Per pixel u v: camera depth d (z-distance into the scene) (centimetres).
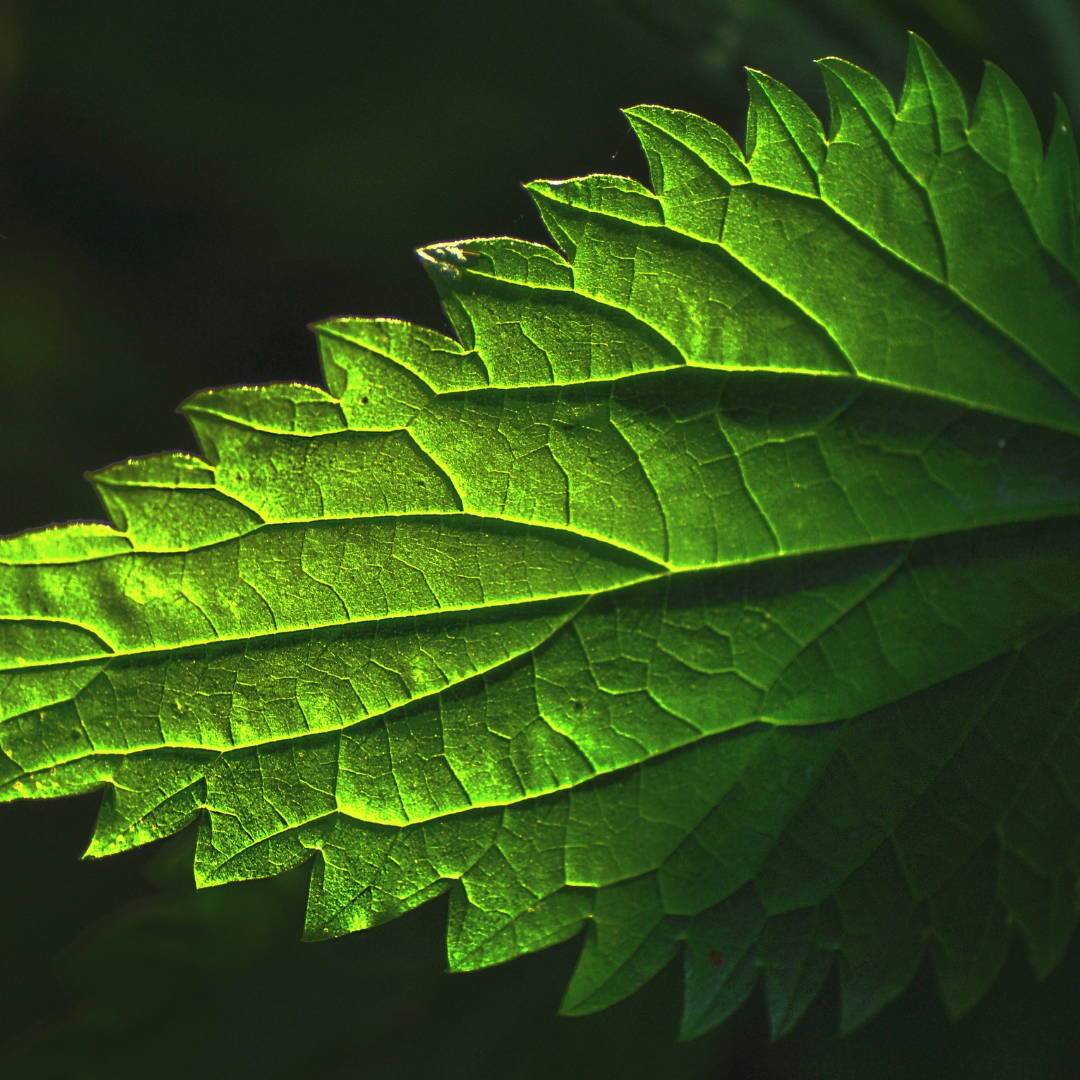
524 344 27
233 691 27
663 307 27
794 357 27
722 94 31
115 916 29
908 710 27
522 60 32
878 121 27
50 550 27
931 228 27
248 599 27
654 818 27
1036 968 27
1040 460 27
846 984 27
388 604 27
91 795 30
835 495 27
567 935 27
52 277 32
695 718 27
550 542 27
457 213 31
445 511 27
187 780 27
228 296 32
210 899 29
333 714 27
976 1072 28
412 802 27
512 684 27
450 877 27
